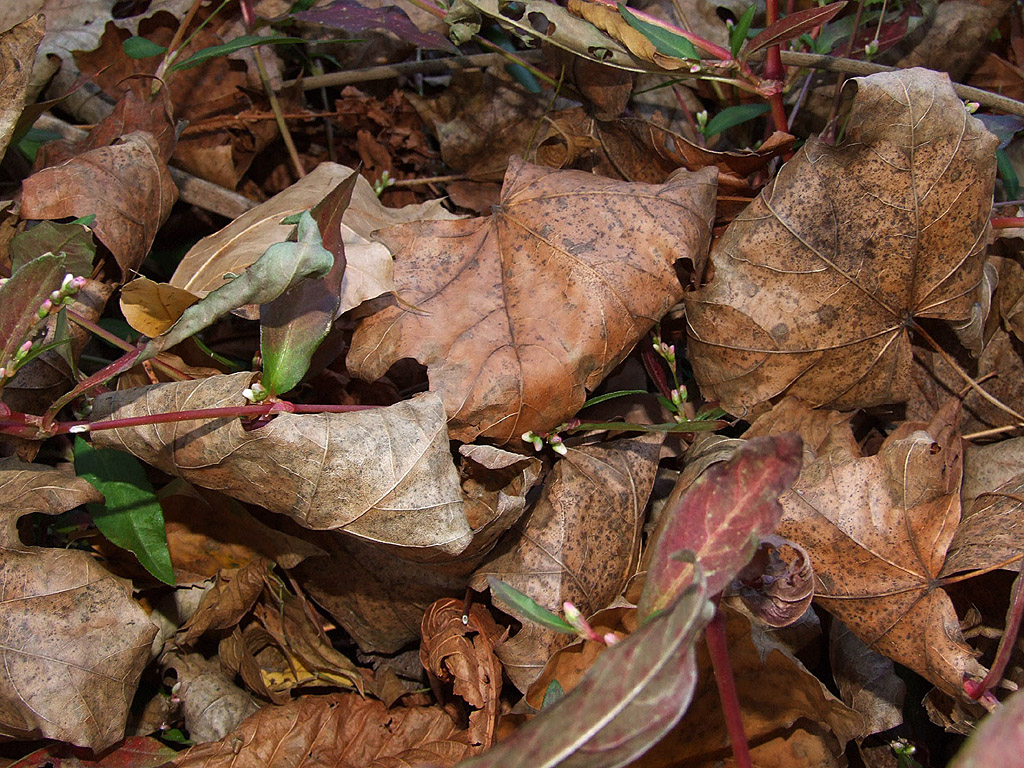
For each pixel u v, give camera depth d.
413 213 0.32
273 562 0.29
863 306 0.29
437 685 0.28
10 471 0.27
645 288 0.28
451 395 0.27
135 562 0.29
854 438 0.30
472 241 0.29
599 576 0.28
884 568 0.27
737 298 0.29
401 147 0.37
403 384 0.31
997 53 0.38
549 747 0.20
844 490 0.27
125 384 0.29
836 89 0.35
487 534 0.26
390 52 0.37
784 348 0.29
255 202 0.34
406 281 0.29
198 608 0.29
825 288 0.28
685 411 0.31
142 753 0.27
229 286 0.25
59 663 0.26
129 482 0.28
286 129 0.35
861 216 0.28
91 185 0.29
